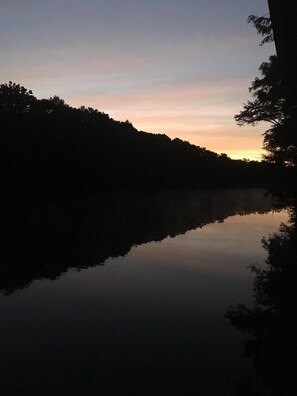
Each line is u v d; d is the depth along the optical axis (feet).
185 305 38.91
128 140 327.67
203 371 25.57
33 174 225.97
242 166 509.35
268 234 90.07
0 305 38.88
